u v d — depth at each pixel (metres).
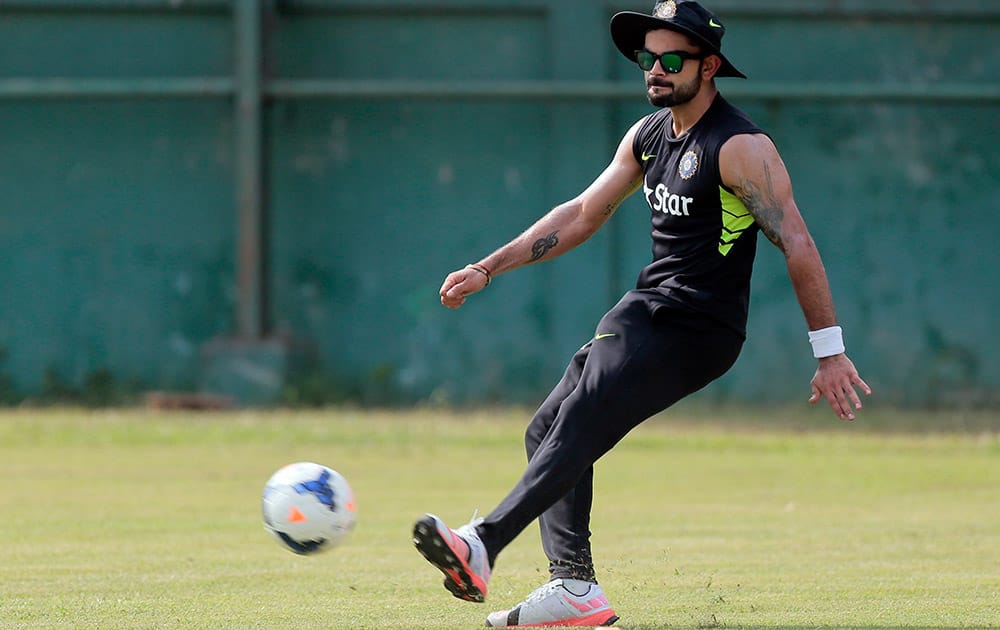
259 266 72.62
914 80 75.25
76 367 74.19
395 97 72.94
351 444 54.12
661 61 17.20
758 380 74.50
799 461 49.91
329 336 75.00
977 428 63.53
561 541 18.36
